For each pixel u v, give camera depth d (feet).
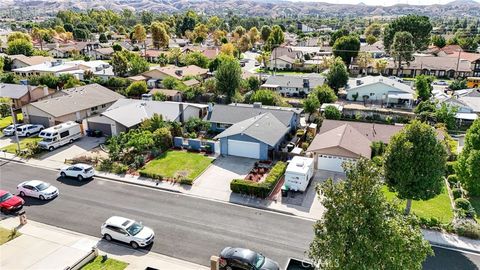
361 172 52.80
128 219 91.81
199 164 135.03
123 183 121.60
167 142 149.69
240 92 240.53
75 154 145.18
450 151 136.98
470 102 202.69
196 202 108.78
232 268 78.07
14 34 427.33
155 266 79.92
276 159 139.74
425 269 78.69
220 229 94.79
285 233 92.94
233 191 113.70
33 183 111.96
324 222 54.75
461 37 486.38
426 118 190.80
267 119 157.89
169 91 226.17
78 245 87.56
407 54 329.11
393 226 51.47
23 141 159.63
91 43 463.42
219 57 312.29
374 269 49.42
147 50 450.71
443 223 94.02
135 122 163.73
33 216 100.89
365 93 247.09
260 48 546.26
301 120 190.90
